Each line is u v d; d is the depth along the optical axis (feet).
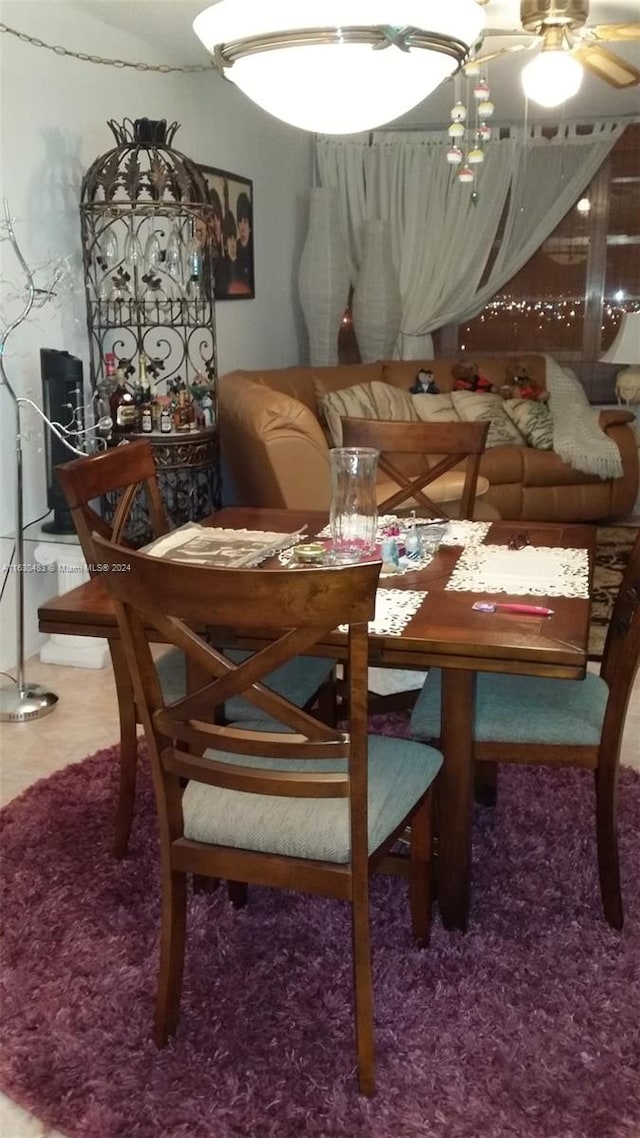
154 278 12.38
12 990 6.12
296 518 8.25
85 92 11.98
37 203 11.20
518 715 6.46
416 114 18.21
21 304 10.93
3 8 10.37
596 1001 5.96
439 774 6.34
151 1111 5.20
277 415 11.98
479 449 8.79
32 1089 5.36
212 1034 5.74
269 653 4.62
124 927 6.71
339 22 4.97
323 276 18.35
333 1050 5.61
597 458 17.03
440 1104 5.20
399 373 18.28
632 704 10.26
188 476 12.32
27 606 11.57
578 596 6.15
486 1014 5.85
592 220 19.39
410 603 6.01
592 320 19.84
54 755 9.29
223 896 7.07
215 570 4.42
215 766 5.05
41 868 7.38
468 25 5.31
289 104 5.66
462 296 19.63
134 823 8.00
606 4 11.80
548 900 6.98
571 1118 5.09
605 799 6.44
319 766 5.86
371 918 6.77
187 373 13.39
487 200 19.08
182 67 14.23
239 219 16.34
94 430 11.58
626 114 18.56
